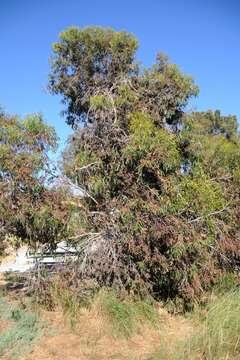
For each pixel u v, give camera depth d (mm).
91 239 8469
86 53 10031
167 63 9586
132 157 8164
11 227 8266
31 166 8000
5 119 8344
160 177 8195
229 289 8336
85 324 7371
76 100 10258
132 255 8297
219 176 9711
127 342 7094
